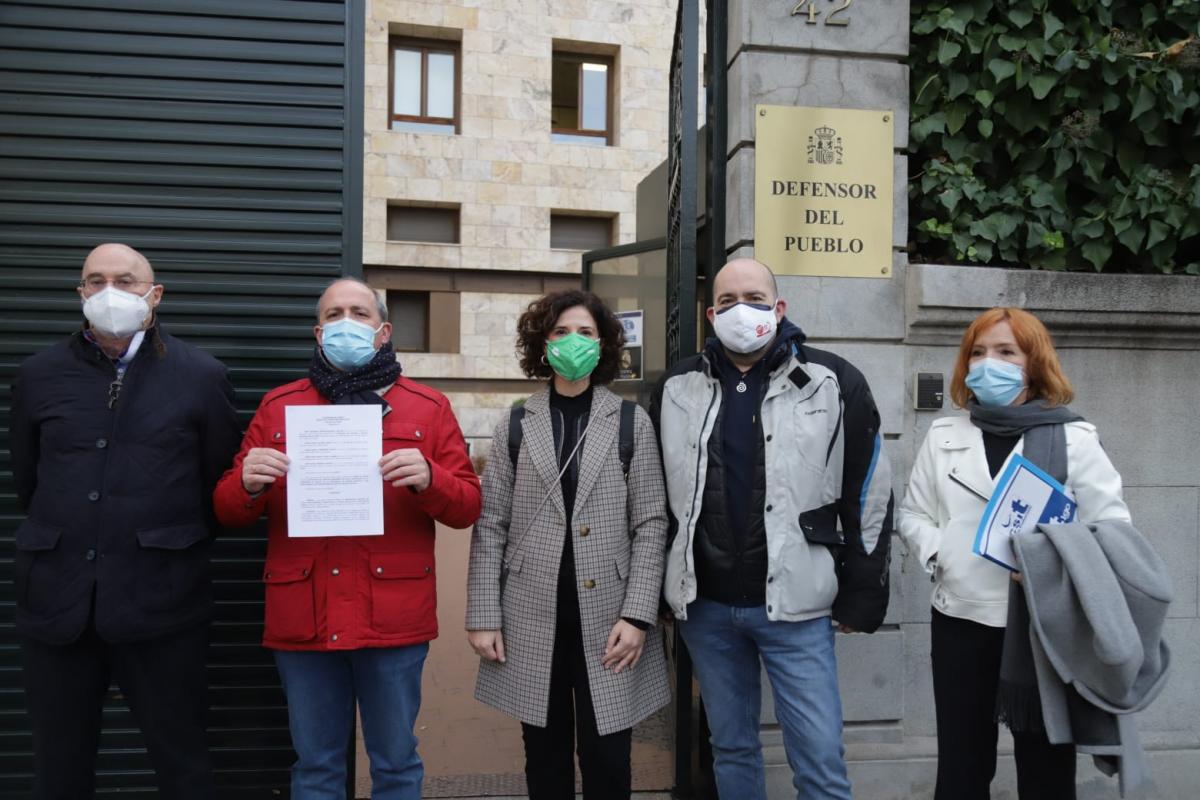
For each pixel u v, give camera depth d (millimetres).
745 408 2570
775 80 3275
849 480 2523
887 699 3293
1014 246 3547
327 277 3219
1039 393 2480
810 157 3283
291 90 3205
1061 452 2344
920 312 3287
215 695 3064
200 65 3160
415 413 2494
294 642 2354
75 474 2342
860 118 3314
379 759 2428
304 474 2289
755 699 2668
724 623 2555
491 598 2520
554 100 17016
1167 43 3643
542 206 16328
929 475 2559
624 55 16625
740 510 2520
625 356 2684
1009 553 2273
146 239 3133
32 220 3074
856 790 3195
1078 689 2160
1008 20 3486
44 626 2295
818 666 2486
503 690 2500
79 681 2357
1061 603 2191
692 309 3402
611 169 16578
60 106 3090
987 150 3572
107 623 2291
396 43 16000
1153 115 3578
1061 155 3553
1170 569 3502
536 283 16516
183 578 2408
